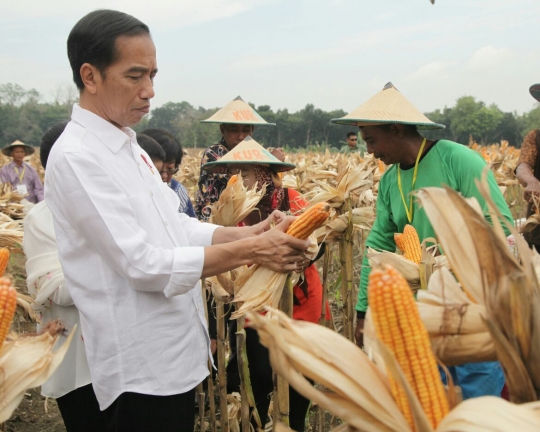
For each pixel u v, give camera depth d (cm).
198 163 2095
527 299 160
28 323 544
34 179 1386
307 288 395
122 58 256
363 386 160
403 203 360
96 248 256
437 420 151
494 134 7181
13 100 11419
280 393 325
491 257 162
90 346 268
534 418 143
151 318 265
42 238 322
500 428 140
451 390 168
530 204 572
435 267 304
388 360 145
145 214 270
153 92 269
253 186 432
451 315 175
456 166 335
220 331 388
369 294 151
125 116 268
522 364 162
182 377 273
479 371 318
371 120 335
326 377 159
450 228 182
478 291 178
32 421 539
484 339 172
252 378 417
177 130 9312
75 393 323
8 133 9794
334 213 413
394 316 148
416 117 342
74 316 320
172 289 259
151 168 305
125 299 262
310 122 6588
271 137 6725
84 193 248
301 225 284
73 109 273
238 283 319
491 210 169
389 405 158
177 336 273
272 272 303
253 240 277
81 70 262
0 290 173
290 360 162
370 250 331
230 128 612
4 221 666
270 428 450
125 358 262
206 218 538
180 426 275
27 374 188
